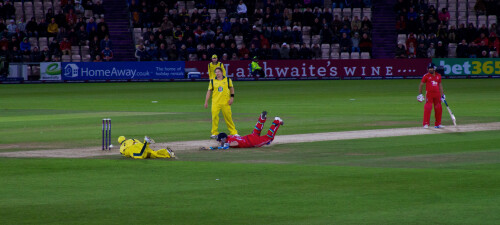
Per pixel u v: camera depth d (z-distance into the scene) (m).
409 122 76.94
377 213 32.84
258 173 43.81
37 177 42.91
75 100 116.94
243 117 84.56
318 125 74.25
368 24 187.25
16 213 33.25
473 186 39.00
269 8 188.62
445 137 62.31
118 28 189.00
